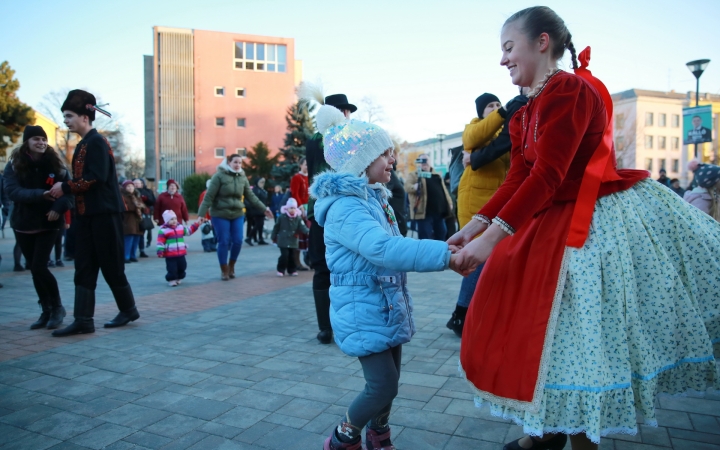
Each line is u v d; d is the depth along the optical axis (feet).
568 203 6.73
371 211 7.32
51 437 8.92
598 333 6.21
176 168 139.95
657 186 7.10
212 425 9.30
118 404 10.32
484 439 8.55
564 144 6.15
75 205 15.74
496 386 6.57
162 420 9.55
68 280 26.45
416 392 10.61
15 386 11.36
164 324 17.03
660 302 6.57
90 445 8.61
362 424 7.30
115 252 16.14
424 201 28.37
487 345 6.77
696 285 6.84
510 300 6.75
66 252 35.19
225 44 142.00
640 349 6.35
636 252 6.63
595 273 6.37
